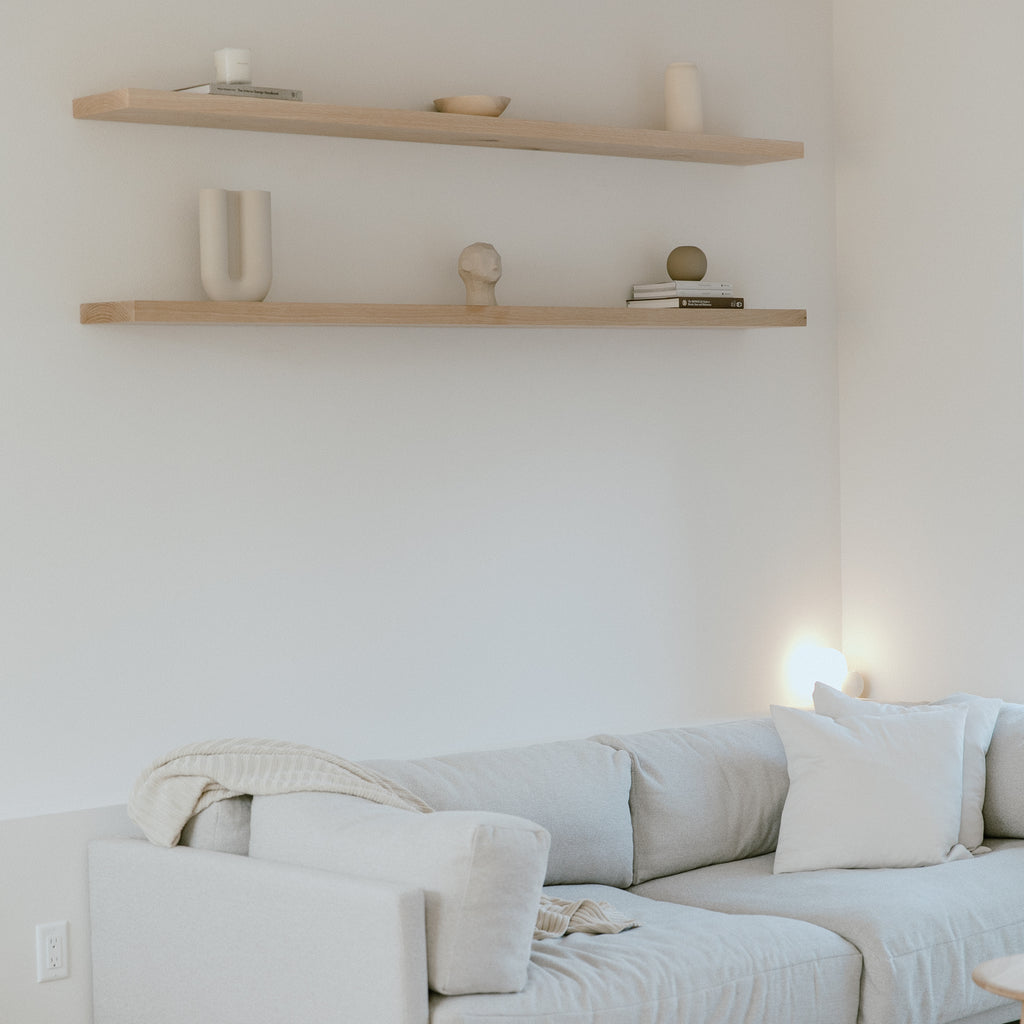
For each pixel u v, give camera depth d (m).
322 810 2.97
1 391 3.42
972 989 3.36
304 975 2.78
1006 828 3.98
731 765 3.96
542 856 2.76
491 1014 2.64
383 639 3.97
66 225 3.50
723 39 4.66
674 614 4.55
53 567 3.48
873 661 4.90
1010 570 4.52
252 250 3.59
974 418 4.59
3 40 3.41
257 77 3.77
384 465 3.97
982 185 4.54
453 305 4.01
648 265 4.49
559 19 4.30
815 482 4.91
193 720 3.67
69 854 3.35
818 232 4.90
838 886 3.51
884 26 4.79
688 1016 2.86
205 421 3.69
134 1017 3.23
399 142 3.99
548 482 4.28
